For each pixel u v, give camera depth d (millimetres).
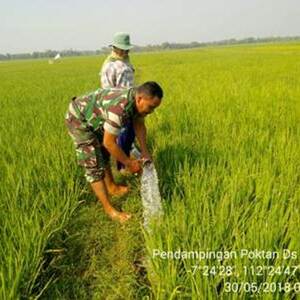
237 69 20797
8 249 3254
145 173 4199
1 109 10109
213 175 4301
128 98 3771
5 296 2840
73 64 51406
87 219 4570
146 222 3877
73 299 3352
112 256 3900
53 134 6598
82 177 5320
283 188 3936
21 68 48469
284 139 5348
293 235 3076
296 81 13117
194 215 3389
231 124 6691
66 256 3910
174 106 8602
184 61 38719
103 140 4047
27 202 4094
